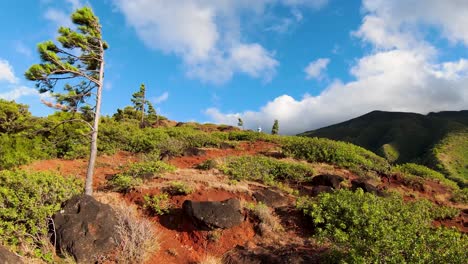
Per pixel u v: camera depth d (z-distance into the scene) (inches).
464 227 498.9
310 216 420.2
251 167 626.2
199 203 395.9
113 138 876.6
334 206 402.3
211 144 952.3
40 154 678.5
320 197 451.8
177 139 936.9
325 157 795.4
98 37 458.0
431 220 473.4
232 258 346.3
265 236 388.8
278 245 370.9
